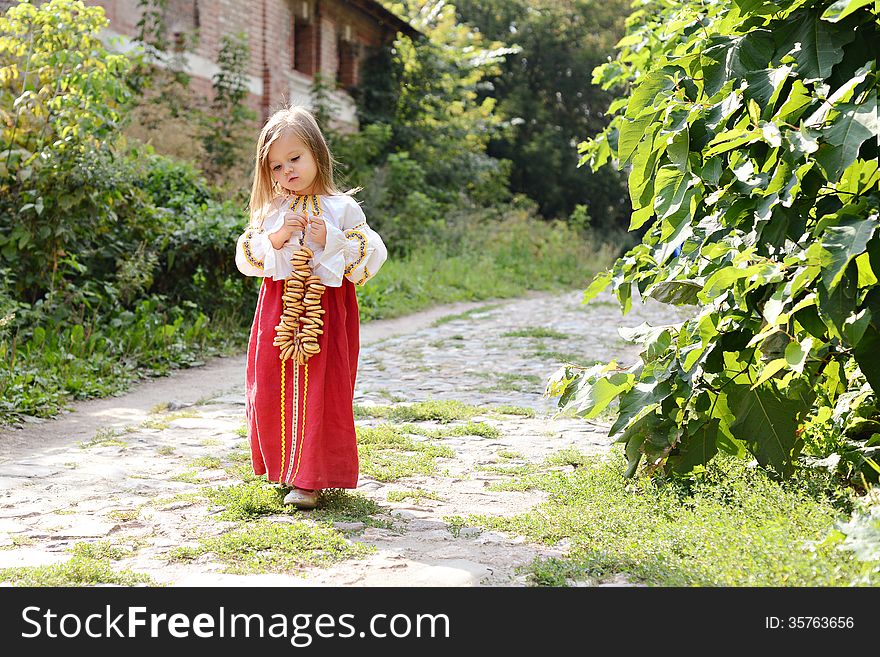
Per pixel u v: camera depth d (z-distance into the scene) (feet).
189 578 10.98
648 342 13.50
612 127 20.89
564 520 12.85
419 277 54.54
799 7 12.10
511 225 75.56
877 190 11.09
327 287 14.17
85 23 30.12
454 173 78.84
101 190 30.25
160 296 33.35
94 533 12.84
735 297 12.25
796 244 12.11
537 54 106.73
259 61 64.69
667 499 13.17
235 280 36.60
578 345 34.60
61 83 29.37
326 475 13.89
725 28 12.99
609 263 75.87
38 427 20.99
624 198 106.32
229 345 33.42
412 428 20.33
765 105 11.85
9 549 12.18
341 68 78.48
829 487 13.17
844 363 12.93
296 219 13.88
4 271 27.35
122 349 28.91
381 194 66.03
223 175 51.83
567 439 19.40
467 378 27.63
